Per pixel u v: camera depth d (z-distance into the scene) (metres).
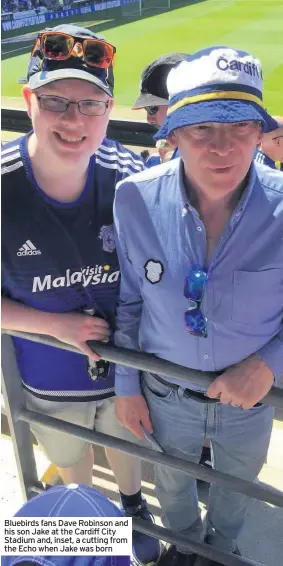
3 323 1.66
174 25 23.77
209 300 1.43
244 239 1.36
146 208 1.42
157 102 2.53
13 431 1.82
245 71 1.24
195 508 2.00
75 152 1.47
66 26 1.48
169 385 1.66
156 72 2.48
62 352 1.77
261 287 1.41
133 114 10.61
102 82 1.43
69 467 2.04
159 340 1.59
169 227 1.41
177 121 1.24
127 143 8.54
